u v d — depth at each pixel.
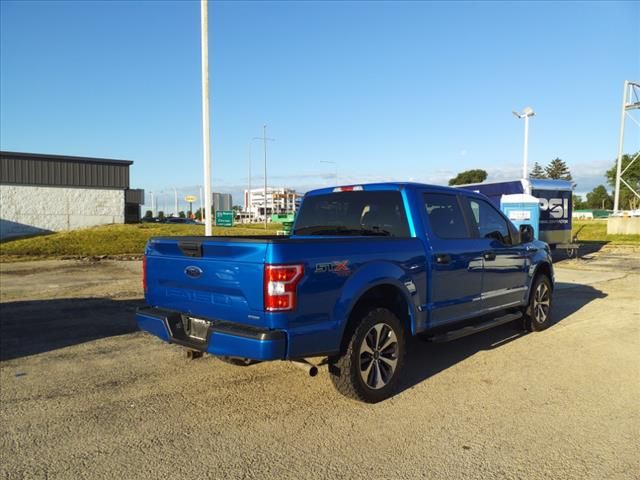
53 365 5.80
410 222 5.22
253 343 3.88
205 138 13.59
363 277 4.42
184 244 4.54
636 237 29.31
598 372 5.56
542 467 3.49
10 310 9.16
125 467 3.49
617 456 3.64
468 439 3.91
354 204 5.73
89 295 10.89
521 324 7.46
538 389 5.02
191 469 3.46
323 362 4.76
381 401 4.68
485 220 6.34
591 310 9.13
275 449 3.75
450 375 5.46
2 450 3.73
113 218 32.97
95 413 4.41
